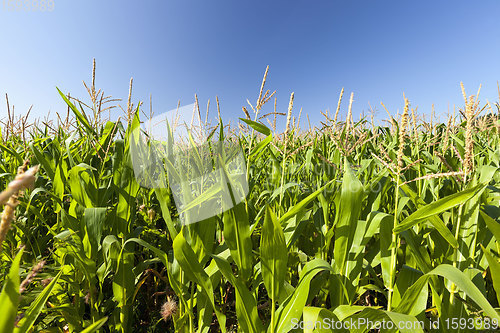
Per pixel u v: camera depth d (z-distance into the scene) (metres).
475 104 1.11
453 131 2.51
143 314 1.72
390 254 1.20
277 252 0.99
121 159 1.60
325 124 2.77
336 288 1.22
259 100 1.50
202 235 1.25
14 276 0.52
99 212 1.38
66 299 1.41
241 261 1.15
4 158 2.66
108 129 2.12
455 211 1.29
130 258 1.37
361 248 1.20
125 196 1.51
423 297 1.07
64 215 1.38
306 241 1.98
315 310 0.84
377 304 1.67
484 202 1.43
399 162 1.09
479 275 1.16
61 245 1.33
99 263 1.55
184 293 1.28
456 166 1.97
